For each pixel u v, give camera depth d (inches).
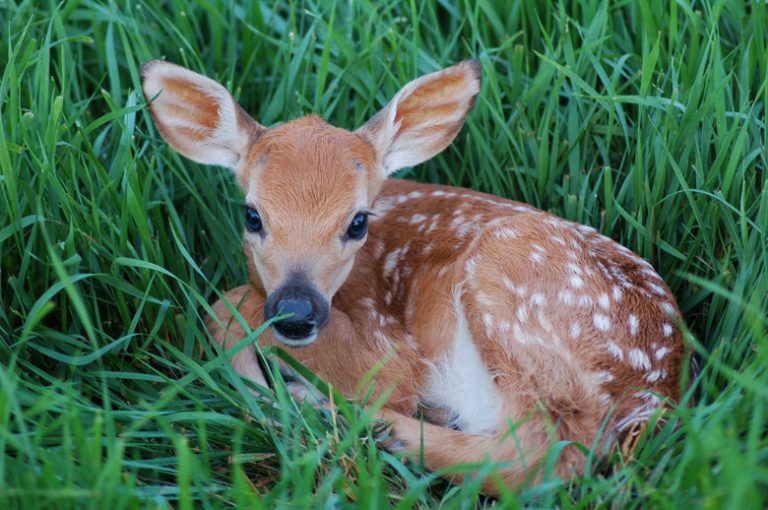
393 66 413.1
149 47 412.2
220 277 372.8
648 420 278.7
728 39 401.4
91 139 382.3
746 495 211.9
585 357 303.6
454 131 359.6
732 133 343.3
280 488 245.3
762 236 318.7
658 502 241.6
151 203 334.6
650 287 325.4
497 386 308.5
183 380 288.0
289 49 400.5
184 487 222.4
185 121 340.5
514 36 396.5
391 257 360.2
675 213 361.4
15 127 323.0
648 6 384.8
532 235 320.2
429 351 335.9
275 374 291.1
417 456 299.9
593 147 392.2
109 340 318.7
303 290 292.5
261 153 319.6
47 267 307.9
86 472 234.5
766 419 253.6
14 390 254.8
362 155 325.4
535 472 269.7
